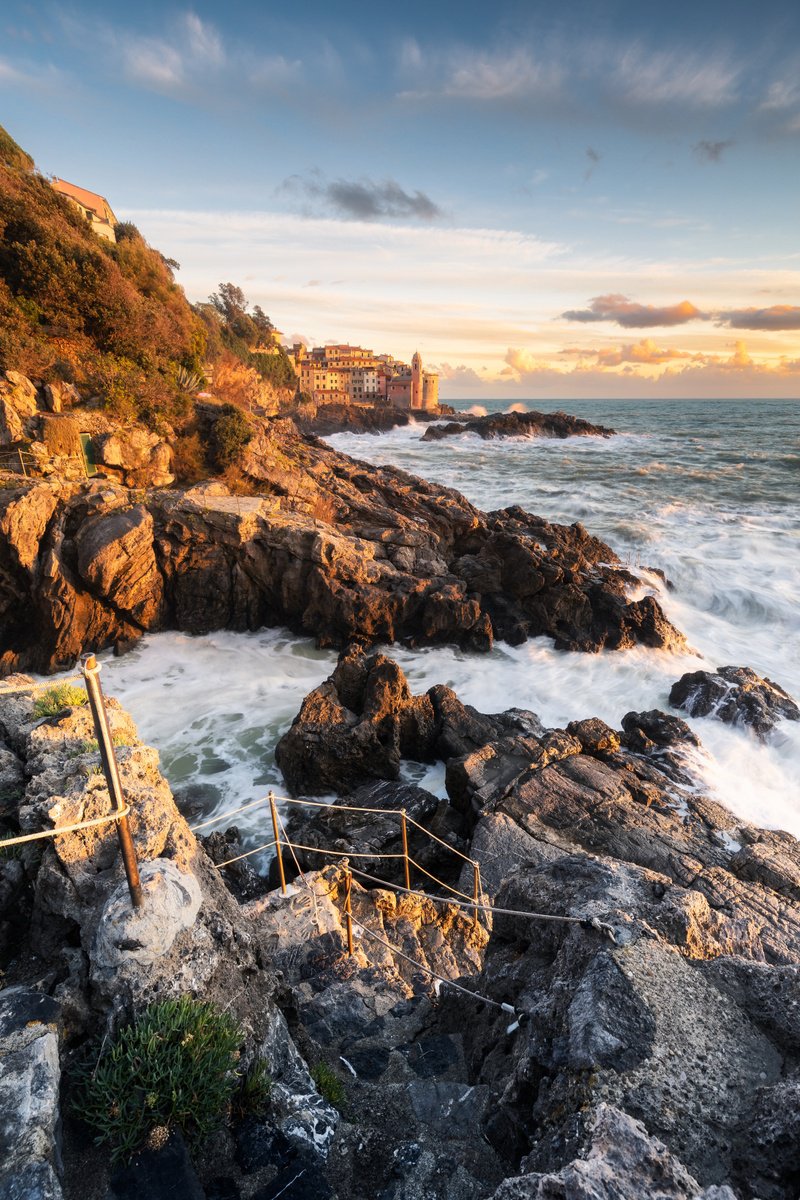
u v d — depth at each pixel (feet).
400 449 308.19
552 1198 10.33
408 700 63.16
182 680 81.30
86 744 24.04
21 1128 12.46
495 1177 14.55
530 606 95.71
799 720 66.95
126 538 85.30
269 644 92.89
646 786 53.31
